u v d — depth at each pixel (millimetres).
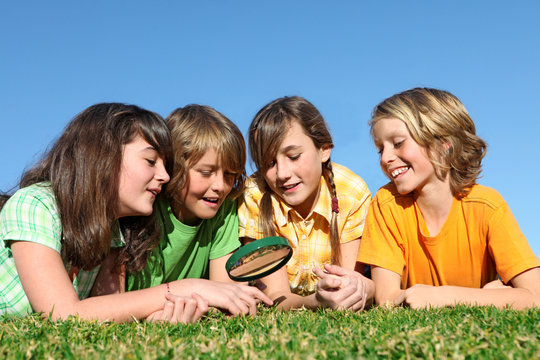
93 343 1813
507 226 3045
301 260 3943
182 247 3559
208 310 2541
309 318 2322
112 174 2730
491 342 1576
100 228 2699
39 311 2342
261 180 3824
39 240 2459
